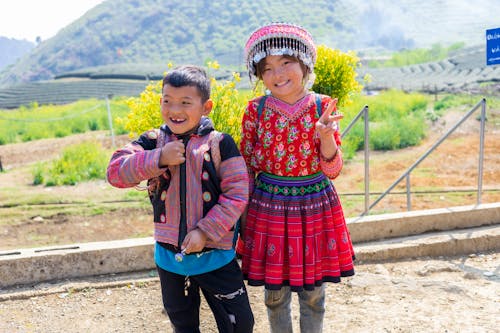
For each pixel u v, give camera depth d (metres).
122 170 2.38
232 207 2.41
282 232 2.63
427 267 4.20
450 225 4.75
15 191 10.01
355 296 3.78
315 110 2.64
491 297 3.69
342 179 10.69
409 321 3.38
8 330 3.42
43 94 52.88
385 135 13.98
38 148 16.73
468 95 25.30
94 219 8.09
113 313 3.63
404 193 9.32
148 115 4.18
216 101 4.06
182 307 2.60
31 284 3.99
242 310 2.57
